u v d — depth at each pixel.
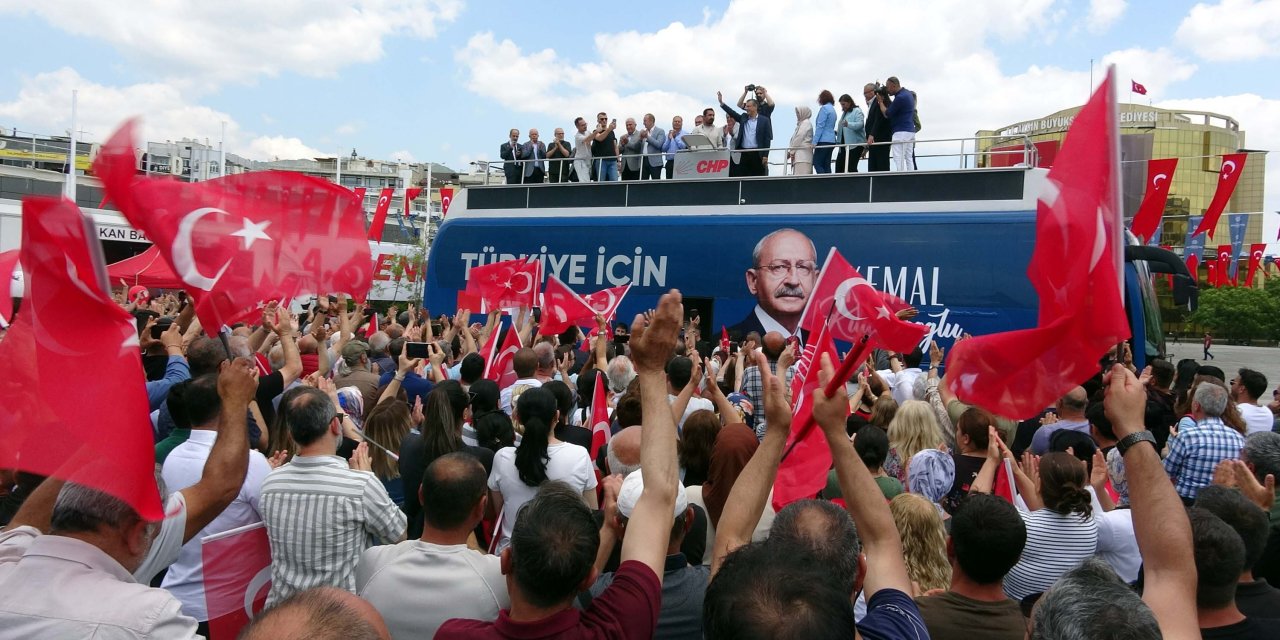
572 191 16.16
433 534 3.35
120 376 2.55
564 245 15.95
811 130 15.62
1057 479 4.20
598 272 15.55
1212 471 5.97
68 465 2.49
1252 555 3.50
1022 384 3.39
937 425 6.05
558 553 2.54
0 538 2.70
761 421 8.59
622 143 17.94
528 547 2.56
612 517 3.21
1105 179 3.18
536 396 4.98
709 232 14.72
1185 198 67.12
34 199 2.51
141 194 4.30
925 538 4.00
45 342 2.55
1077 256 3.21
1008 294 12.46
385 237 60.12
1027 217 12.47
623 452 4.84
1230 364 46.47
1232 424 6.52
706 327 14.55
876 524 2.68
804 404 5.58
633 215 15.48
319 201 5.04
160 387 6.11
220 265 4.64
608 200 15.81
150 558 2.86
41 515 2.81
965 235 12.81
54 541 2.45
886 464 6.27
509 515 4.88
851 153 15.12
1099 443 6.45
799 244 13.90
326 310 6.48
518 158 18.44
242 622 3.84
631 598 2.53
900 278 13.12
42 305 2.56
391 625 3.19
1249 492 4.09
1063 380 3.28
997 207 12.74
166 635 2.36
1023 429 8.33
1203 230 27.05
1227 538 3.06
